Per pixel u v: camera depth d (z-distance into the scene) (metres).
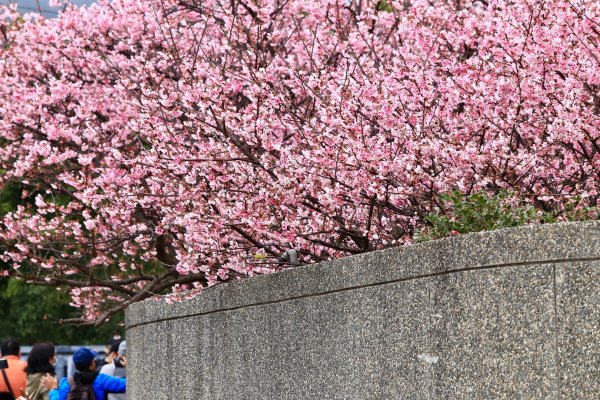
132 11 18.73
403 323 9.10
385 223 13.32
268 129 12.96
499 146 11.80
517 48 12.31
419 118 12.95
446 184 11.97
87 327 41.84
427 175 11.82
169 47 16.42
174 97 14.06
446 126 13.14
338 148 11.94
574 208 9.97
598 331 7.57
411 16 14.96
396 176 12.04
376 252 9.57
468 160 11.62
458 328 8.37
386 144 12.02
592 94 12.32
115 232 17.92
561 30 12.49
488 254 8.16
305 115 13.89
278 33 16.64
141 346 16.56
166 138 13.88
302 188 12.63
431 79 13.27
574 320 7.67
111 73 19.44
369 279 9.65
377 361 9.50
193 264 13.69
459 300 8.37
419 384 8.84
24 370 16.66
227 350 12.85
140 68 16.44
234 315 12.66
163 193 14.76
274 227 13.29
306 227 13.08
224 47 14.55
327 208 12.38
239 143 13.10
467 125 12.47
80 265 18.55
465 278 8.33
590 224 7.68
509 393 7.96
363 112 12.74
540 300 7.85
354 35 15.52
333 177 12.25
